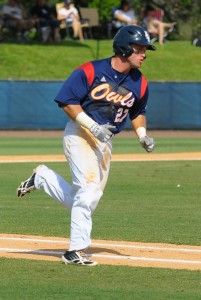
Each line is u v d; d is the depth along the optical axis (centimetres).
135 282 1811
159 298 1659
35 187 2064
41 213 3061
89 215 1981
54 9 10481
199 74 9931
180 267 1986
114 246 2300
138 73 2009
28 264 1998
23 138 7381
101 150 1972
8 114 8206
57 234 2534
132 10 10531
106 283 1797
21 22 9894
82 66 1972
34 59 9781
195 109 8388
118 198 3531
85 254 2034
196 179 4272
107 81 1969
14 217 2938
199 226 2744
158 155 5688
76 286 1766
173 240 2434
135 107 2044
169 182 4134
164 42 10688
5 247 2255
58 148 6269
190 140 7244
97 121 1988
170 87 8331
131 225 2758
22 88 8206
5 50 9869
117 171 4662
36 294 1689
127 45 1941
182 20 11331
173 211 3131
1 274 1884
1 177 4303
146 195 3638
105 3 10588
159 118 8338
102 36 10694
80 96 1956
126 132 8331
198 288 1759
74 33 10356
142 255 2152
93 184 1967
